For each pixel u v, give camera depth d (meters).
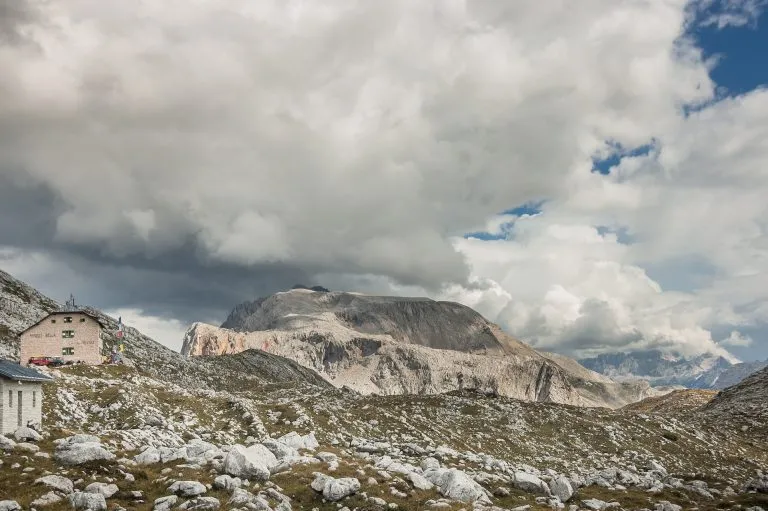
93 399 94.31
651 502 71.19
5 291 186.38
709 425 165.75
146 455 56.25
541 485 69.06
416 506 54.38
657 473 95.00
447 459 80.88
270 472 58.06
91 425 85.38
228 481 51.50
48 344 127.12
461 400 154.75
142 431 72.44
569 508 64.00
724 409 196.75
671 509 67.31
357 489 55.22
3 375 60.03
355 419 125.88
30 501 44.00
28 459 51.19
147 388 112.69
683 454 132.38
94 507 43.97
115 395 94.81
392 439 116.69
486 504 58.59
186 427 92.62
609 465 119.75
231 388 185.88
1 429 59.28
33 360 119.00
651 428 146.00
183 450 58.91
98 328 128.75
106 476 50.06
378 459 72.50
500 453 121.06
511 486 69.56
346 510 51.19
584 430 139.75
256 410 113.88
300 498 53.22
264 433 99.62
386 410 138.62
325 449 72.69
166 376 176.50
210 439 89.12
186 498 48.25
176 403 104.44
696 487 81.56
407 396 161.75
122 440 65.25
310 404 130.12
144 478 51.44
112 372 116.75
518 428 138.25
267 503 48.81
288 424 108.75
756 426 171.25
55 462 51.72
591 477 87.81
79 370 112.38
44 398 87.69
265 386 190.75
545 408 152.62
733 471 125.44
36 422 65.56
